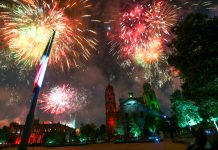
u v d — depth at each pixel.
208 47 14.46
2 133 87.12
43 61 10.80
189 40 15.59
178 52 16.81
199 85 15.66
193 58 14.99
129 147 30.38
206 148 9.69
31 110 9.45
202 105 17.94
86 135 86.88
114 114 92.31
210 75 14.53
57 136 77.62
